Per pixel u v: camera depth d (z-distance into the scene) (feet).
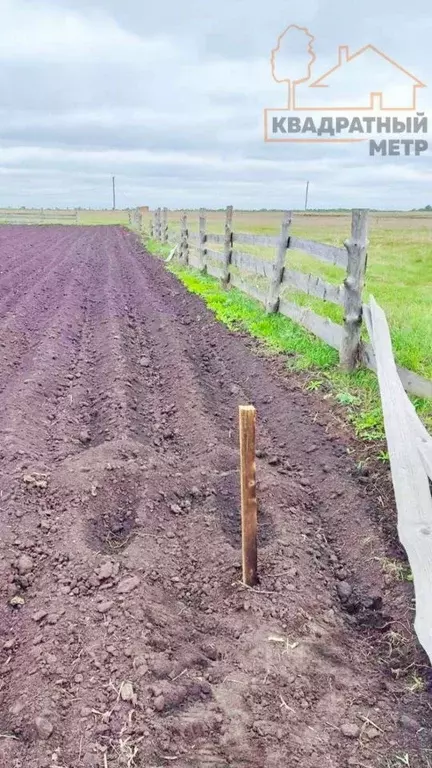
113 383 24.58
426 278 45.01
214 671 10.67
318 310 31.14
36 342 31.17
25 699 9.96
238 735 9.34
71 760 8.86
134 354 30.42
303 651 11.13
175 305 42.32
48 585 12.84
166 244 91.15
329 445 18.75
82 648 10.90
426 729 9.79
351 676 10.79
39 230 150.20
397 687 10.72
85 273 61.31
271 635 11.39
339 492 16.47
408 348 23.76
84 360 29.27
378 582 13.37
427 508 13.03
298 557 13.78
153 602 12.12
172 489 16.60
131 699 9.67
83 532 14.57
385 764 9.15
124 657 10.57
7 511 15.26
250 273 45.68
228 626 11.84
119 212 356.79
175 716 9.56
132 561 13.33
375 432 18.76
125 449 18.37
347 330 22.79
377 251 64.39
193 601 12.78
